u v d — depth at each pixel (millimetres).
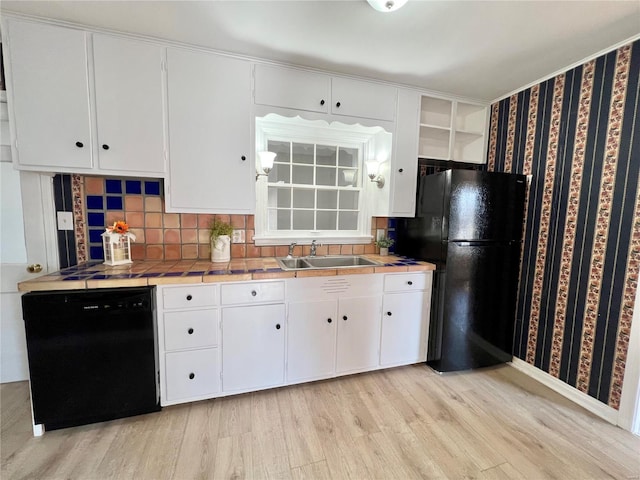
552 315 2127
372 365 2199
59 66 1626
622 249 1721
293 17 1538
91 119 1700
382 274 2145
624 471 1435
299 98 2045
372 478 1381
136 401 1682
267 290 1874
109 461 1436
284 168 2533
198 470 1400
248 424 1702
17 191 1911
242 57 1906
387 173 2434
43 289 1502
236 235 2322
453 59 1938
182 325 1735
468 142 2838
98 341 1579
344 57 1929
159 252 2158
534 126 2260
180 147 1854
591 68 1869
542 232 2197
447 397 1993
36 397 1532
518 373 2332
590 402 1885
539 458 1505
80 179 1979
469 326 2258
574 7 1428
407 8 1451
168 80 1793
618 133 1733
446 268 2162
